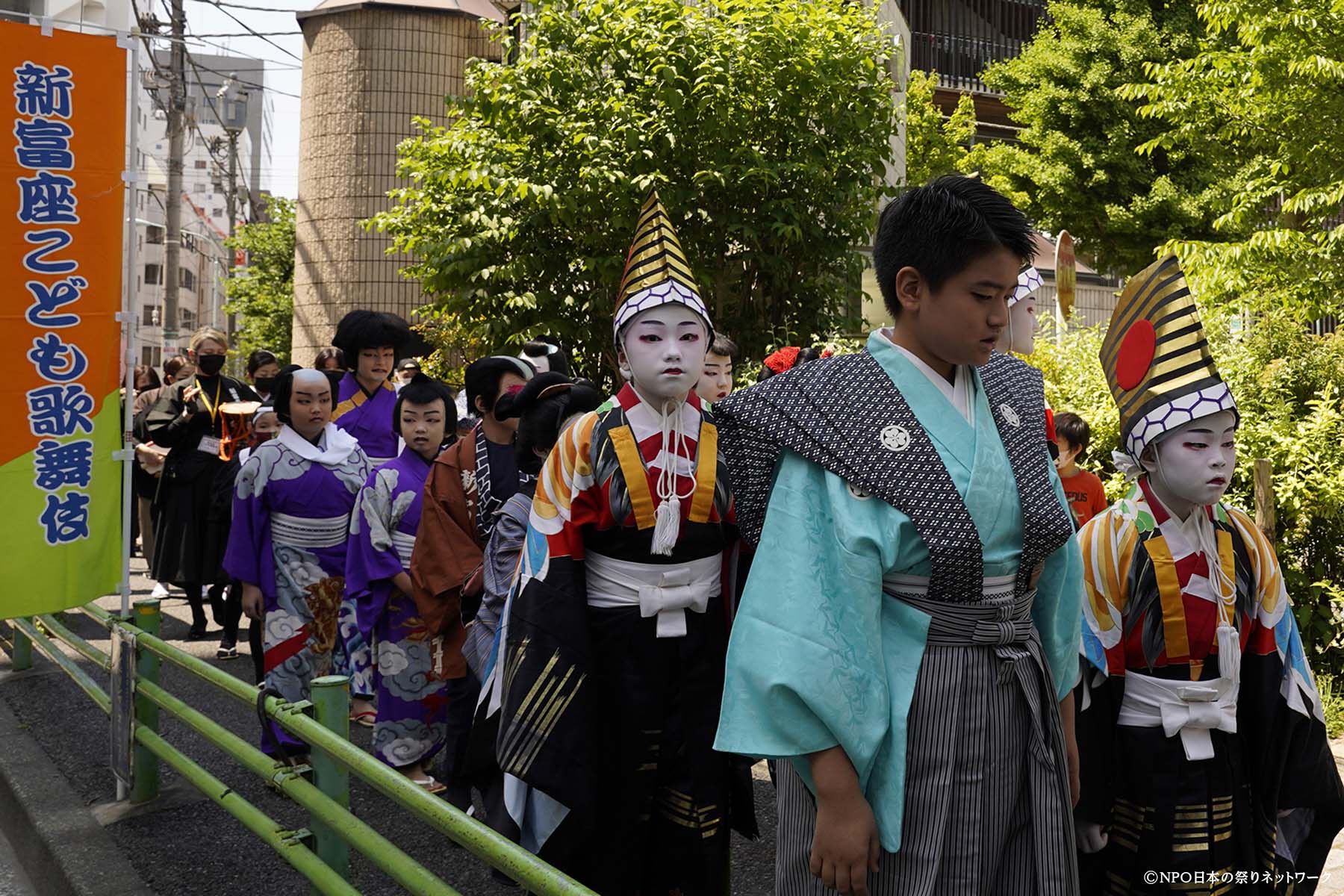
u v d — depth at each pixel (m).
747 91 8.80
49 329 4.60
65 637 5.46
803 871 2.15
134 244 4.77
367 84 16.91
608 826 3.09
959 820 2.01
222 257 57.03
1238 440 6.12
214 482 7.27
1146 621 2.78
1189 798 2.77
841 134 9.05
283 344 25.88
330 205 17.19
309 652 5.07
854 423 2.02
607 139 8.64
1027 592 2.11
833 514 1.99
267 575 5.05
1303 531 5.90
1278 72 9.02
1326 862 3.78
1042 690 2.12
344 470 5.14
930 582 1.99
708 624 3.15
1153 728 2.79
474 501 4.39
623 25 8.69
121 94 4.68
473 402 4.45
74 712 5.96
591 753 2.96
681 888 3.17
